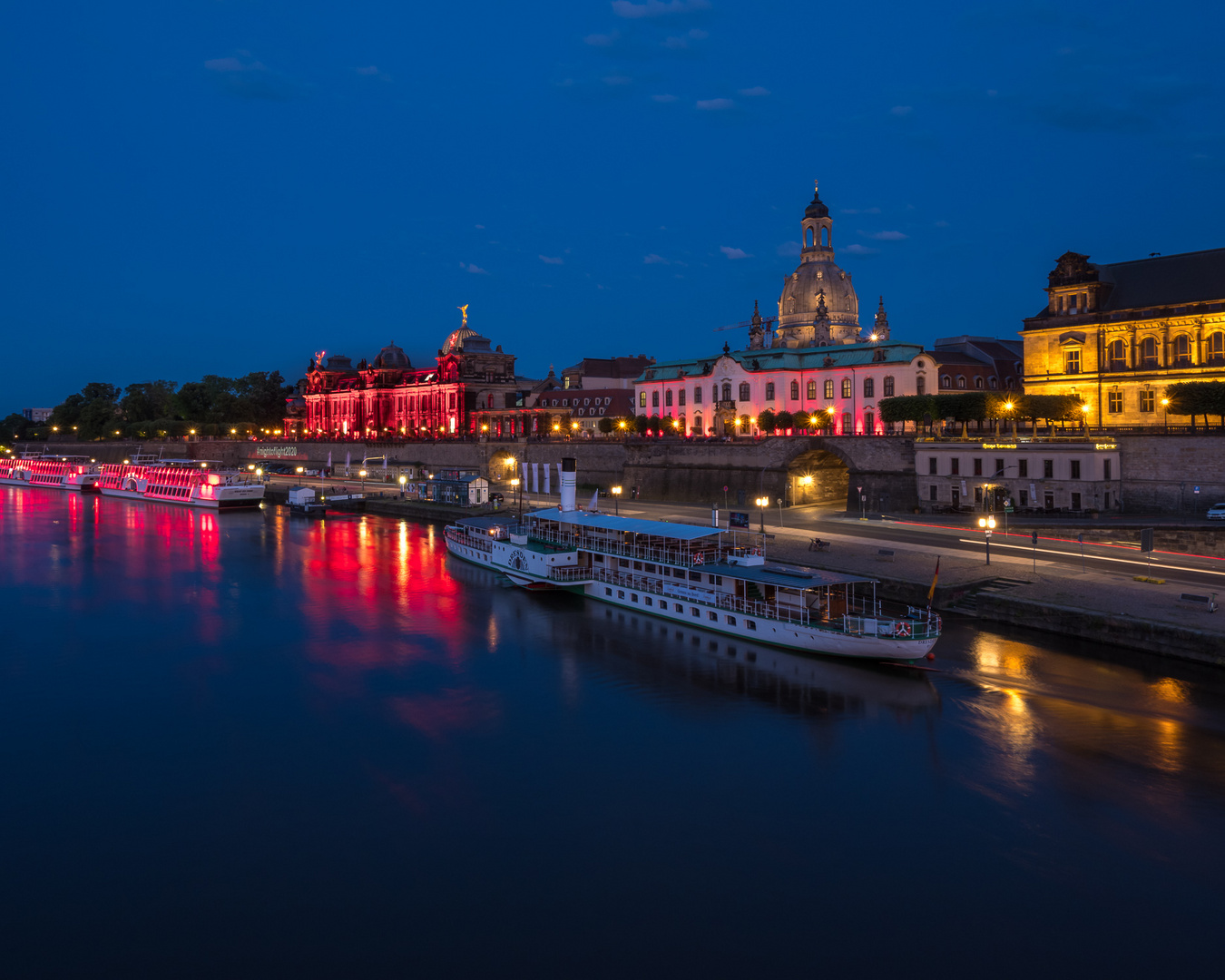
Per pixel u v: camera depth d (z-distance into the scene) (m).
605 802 36.25
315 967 26.42
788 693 48.25
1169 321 98.31
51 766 40.25
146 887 30.62
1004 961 26.27
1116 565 65.69
